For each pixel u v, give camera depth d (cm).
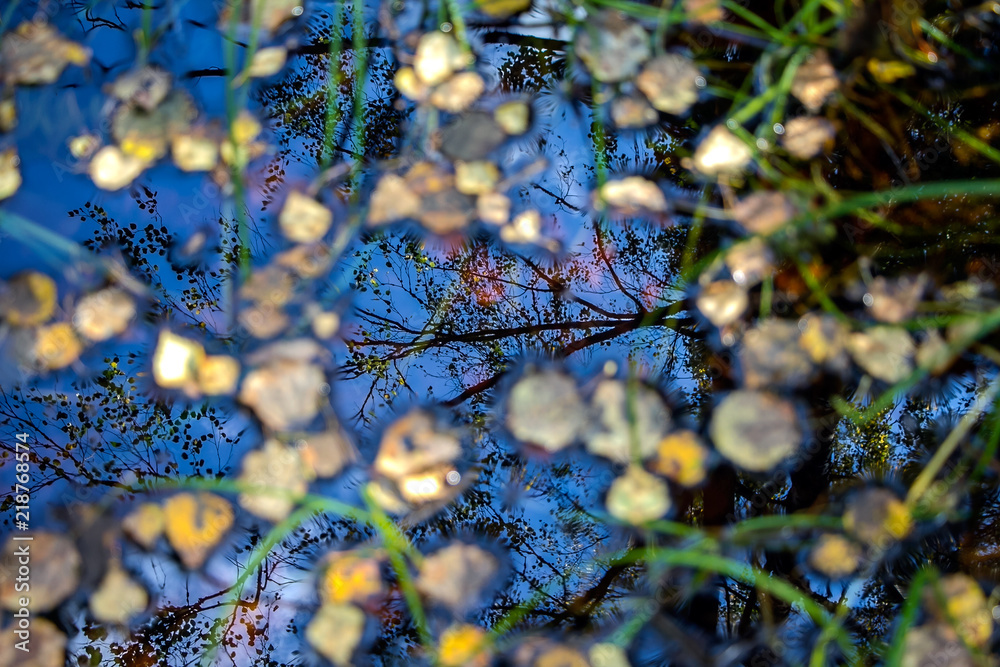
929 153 73
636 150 78
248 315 66
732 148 67
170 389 65
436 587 64
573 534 85
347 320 68
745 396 64
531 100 69
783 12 72
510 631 69
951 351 64
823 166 71
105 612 64
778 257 67
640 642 65
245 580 65
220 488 64
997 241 72
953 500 64
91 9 72
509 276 105
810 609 64
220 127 68
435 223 67
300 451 65
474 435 87
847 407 71
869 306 65
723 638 67
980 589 62
